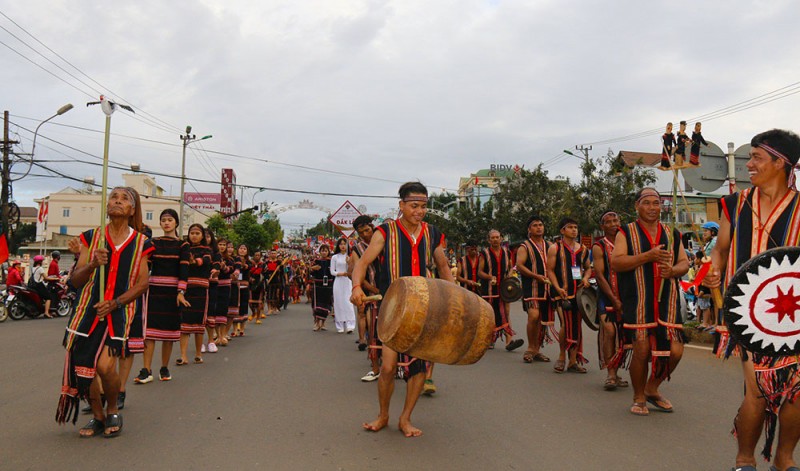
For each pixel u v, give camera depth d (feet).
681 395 19.92
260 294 46.24
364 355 29.40
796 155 11.25
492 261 30.73
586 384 22.11
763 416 11.19
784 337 10.36
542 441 14.90
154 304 22.07
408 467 13.01
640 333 17.25
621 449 14.24
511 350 30.71
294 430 15.84
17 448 14.28
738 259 11.63
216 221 159.33
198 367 25.63
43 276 52.26
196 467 13.00
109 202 15.02
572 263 25.68
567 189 97.19
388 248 15.70
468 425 16.39
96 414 15.49
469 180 219.41
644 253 16.90
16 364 26.32
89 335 14.48
